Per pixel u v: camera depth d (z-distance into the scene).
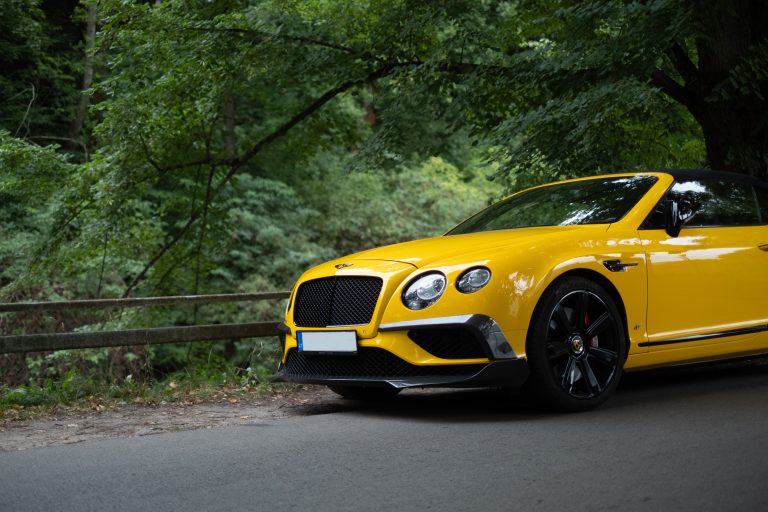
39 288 15.40
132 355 12.43
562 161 9.63
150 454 3.86
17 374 13.12
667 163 11.05
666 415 4.44
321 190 23.50
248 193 21.11
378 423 4.52
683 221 5.17
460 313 4.39
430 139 11.88
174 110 12.43
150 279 14.41
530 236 4.81
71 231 13.48
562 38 9.25
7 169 12.12
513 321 4.43
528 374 4.46
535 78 9.53
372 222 23.81
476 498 2.93
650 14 8.22
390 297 4.62
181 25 11.35
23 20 19.47
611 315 4.79
